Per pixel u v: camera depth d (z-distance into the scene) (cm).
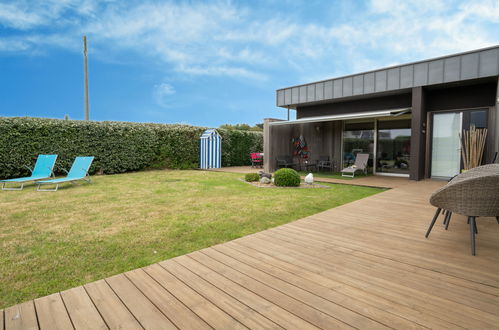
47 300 213
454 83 880
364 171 1195
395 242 335
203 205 574
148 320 190
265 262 279
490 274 251
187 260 284
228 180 990
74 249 341
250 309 201
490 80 843
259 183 905
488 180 279
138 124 1301
